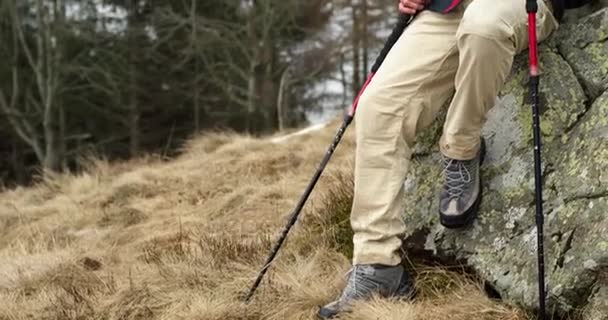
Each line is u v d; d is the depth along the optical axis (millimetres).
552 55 3699
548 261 3285
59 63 25312
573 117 3559
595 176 3301
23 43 25641
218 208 6641
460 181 3602
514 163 3629
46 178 10219
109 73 26906
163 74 28922
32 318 4273
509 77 3795
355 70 28516
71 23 26297
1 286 4914
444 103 3865
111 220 7043
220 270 4441
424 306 3508
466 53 3236
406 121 3393
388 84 3385
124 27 28156
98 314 4195
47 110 25281
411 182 4043
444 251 3738
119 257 5332
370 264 3480
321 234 4676
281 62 27859
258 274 4004
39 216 7918
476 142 3525
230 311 3816
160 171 8695
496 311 3348
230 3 26828
